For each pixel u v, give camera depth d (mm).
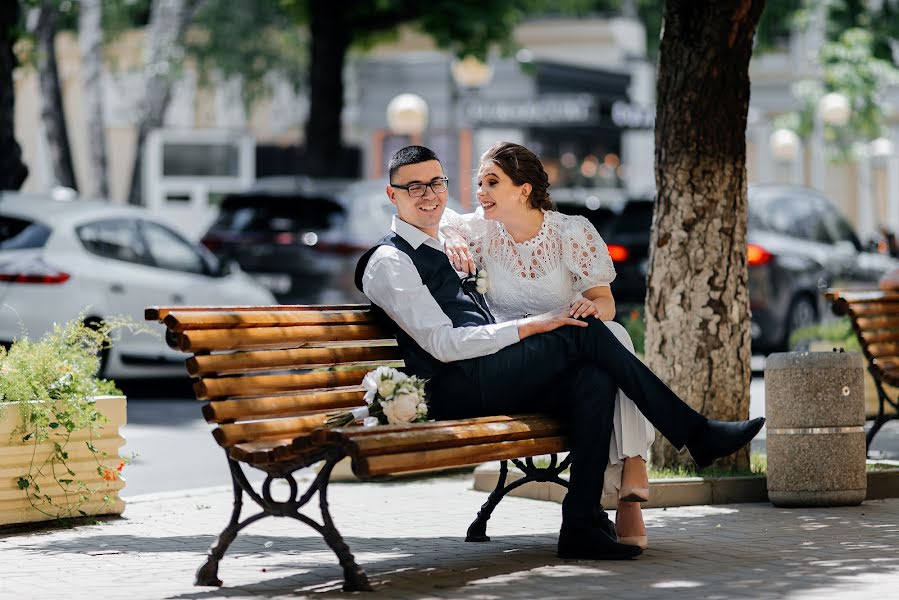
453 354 8828
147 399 20812
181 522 10867
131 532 10406
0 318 18781
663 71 12250
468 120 42562
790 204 24375
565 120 42469
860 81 35000
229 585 8391
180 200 41781
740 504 11398
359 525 10664
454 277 9188
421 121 33094
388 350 9328
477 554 9305
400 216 9188
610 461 9039
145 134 35594
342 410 8898
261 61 38812
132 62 42281
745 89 12195
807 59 50562
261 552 9547
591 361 8953
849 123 37312
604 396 8867
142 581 8562
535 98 44312
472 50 31062
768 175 52031
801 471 11102
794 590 7922
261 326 8547
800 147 51188
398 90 47812
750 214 23734
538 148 45969
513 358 8898
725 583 8148
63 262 19156
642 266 24078
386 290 8914
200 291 20672
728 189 12164
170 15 35938
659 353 12266
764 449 14875
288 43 38219
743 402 12227
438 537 10062
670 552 9195
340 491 12570
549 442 8914
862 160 42375
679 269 12180
